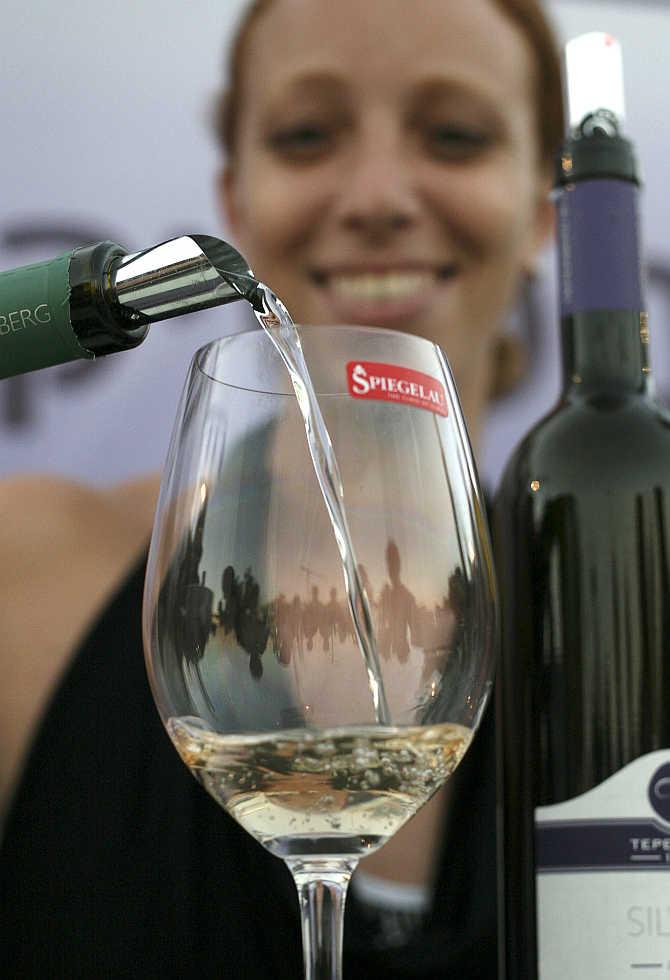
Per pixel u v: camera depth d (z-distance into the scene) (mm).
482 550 452
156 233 1883
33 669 1193
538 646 542
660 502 538
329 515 418
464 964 801
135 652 1000
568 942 477
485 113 1340
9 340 390
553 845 487
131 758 960
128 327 396
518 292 1587
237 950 851
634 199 575
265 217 1356
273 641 410
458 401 480
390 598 417
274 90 1353
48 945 889
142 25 1884
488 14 1351
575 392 575
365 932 845
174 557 428
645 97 1959
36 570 1243
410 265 1334
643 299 579
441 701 421
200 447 440
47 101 1867
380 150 1328
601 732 523
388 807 417
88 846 924
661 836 479
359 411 436
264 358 441
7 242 1847
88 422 1797
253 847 855
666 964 469
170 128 1889
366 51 1334
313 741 408
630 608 531
